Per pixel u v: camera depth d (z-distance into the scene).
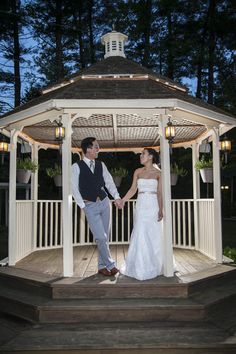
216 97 20.00
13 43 19.36
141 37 20.69
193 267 5.57
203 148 7.01
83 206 4.73
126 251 7.16
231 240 11.46
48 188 16.69
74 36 19.47
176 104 4.80
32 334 3.88
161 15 20.33
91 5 19.98
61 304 4.27
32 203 7.29
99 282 4.57
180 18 20.56
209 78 19.41
